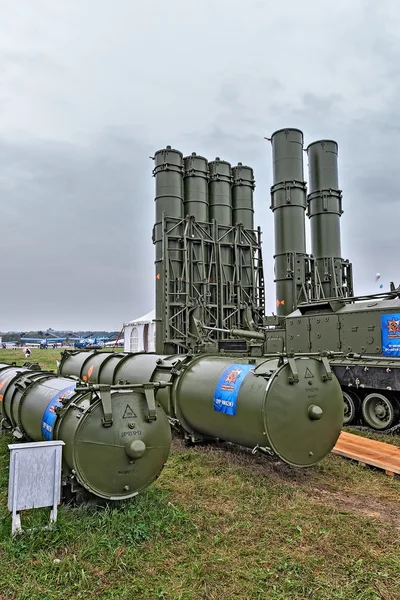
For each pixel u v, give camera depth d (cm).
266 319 1620
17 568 433
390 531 532
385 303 1178
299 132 1944
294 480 711
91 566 439
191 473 734
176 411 890
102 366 1247
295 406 689
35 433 698
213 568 439
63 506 555
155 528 516
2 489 657
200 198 1981
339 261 1931
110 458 545
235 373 777
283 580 425
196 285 1917
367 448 845
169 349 1880
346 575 436
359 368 1157
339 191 1958
